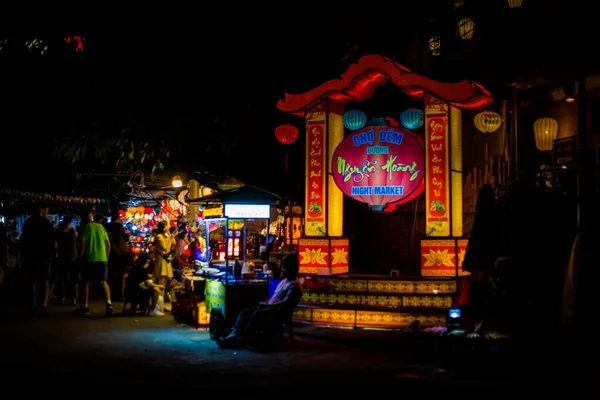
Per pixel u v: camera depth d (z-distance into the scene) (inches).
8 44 470.0
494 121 418.3
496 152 458.9
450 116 435.2
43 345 379.6
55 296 624.4
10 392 276.1
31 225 497.7
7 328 440.8
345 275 454.9
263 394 276.2
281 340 385.1
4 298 617.9
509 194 345.4
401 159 450.0
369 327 428.8
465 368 317.7
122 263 622.2
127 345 381.1
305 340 398.0
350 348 373.7
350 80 446.9
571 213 336.5
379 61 436.1
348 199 546.9
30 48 479.8
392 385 290.7
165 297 615.5
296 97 470.9
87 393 275.3
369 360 342.0
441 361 337.7
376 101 516.4
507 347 320.8
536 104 446.6
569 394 276.2
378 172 453.1
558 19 366.0
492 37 435.2
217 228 569.6
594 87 396.8
